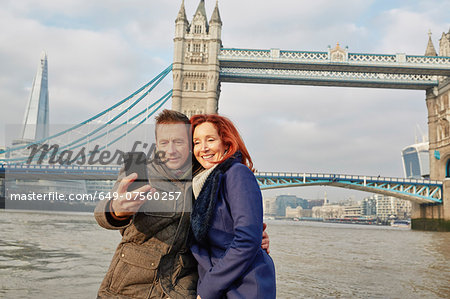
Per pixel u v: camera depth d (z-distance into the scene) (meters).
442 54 73.31
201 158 2.38
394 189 60.44
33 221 28.55
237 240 1.94
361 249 20.05
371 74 67.19
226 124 2.38
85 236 16.80
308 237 30.70
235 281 2.01
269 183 59.12
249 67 67.06
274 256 14.38
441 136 66.44
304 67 65.12
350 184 59.28
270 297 2.01
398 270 11.97
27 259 9.11
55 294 5.31
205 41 67.50
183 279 2.21
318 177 59.16
